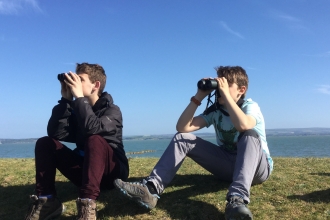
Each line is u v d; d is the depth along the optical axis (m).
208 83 3.20
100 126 3.03
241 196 2.66
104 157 2.92
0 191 4.13
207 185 3.81
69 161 3.28
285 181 3.85
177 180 4.12
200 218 2.93
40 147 3.03
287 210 2.99
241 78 3.43
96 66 3.47
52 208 2.98
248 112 3.22
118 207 3.22
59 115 3.39
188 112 3.48
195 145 3.34
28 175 4.98
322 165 5.02
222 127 3.50
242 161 2.85
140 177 4.52
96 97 3.47
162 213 3.06
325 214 2.86
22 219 3.16
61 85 3.47
